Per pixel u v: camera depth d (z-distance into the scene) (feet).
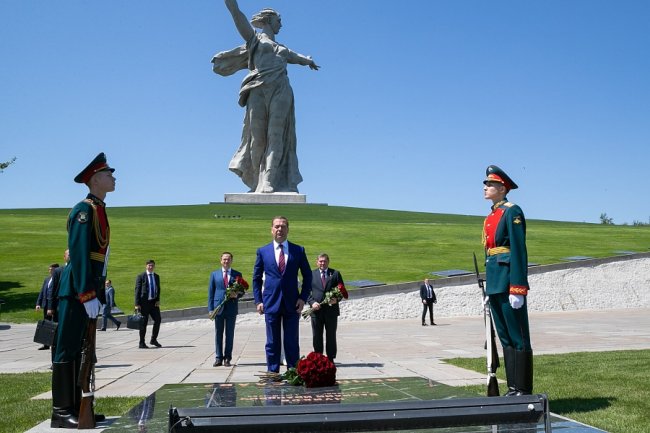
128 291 93.61
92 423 21.59
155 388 30.91
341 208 243.60
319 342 41.14
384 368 37.42
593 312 97.19
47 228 158.92
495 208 26.37
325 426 14.65
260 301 34.32
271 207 230.68
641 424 21.35
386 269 110.93
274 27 246.88
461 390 24.41
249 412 14.57
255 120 240.73
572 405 24.80
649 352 43.21
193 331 75.15
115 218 182.70
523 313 25.31
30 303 89.30
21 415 24.20
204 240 140.26
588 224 213.87
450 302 96.17
